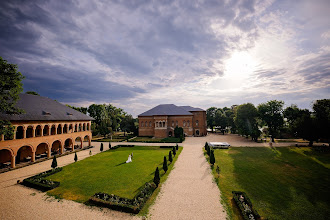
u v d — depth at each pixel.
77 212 13.12
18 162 28.92
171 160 26.59
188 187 17.34
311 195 15.60
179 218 12.12
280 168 23.58
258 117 51.47
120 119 79.69
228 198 14.95
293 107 49.91
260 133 49.56
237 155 31.62
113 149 40.59
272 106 48.38
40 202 14.72
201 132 67.50
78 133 40.00
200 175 20.78
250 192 16.17
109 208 13.64
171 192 16.25
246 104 52.22
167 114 65.75
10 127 21.16
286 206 13.70
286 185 17.81
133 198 14.71
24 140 27.16
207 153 31.75
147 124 68.56
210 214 12.55
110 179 19.91
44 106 33.94
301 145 40.03
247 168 23.55
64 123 35.56
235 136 66.38
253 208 12.58
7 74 19.19
